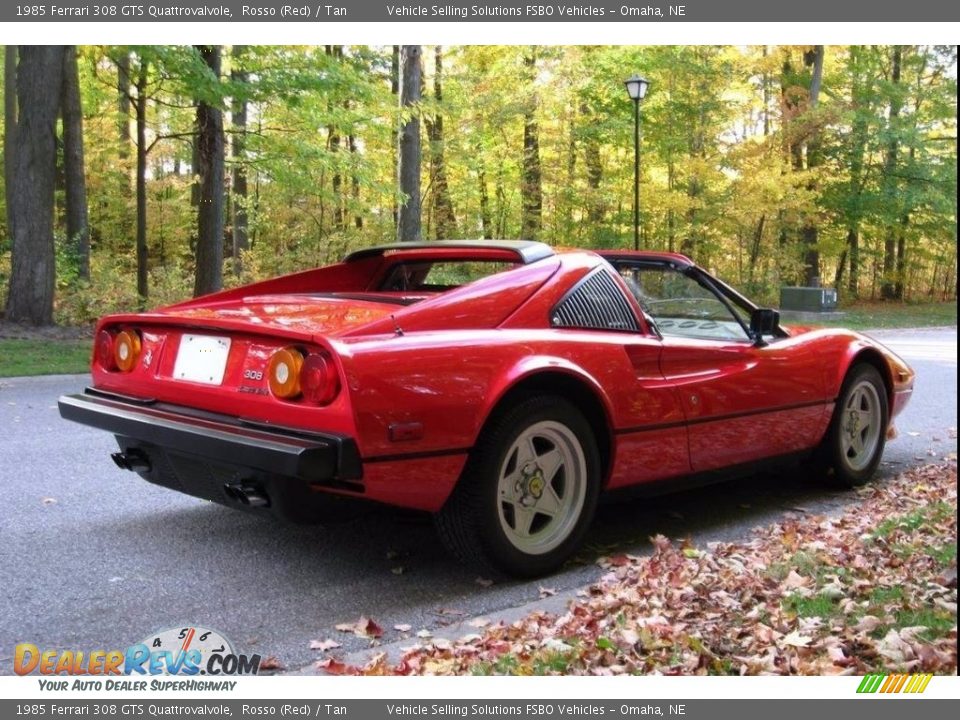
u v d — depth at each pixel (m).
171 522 4.43
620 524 4.62
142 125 18.06
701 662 2.66
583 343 3.80
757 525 4.62
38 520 4.41
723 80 25.66
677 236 26.66
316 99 17.09
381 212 26.05
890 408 5.59
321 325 3.30
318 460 3.04
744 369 4.49
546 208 27.09
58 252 17.12
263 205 24.36
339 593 3.53
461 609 3.38
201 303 4.27
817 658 2.69
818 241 30.92
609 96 24.62
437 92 26.06
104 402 3.85
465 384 3.34
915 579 3.33
